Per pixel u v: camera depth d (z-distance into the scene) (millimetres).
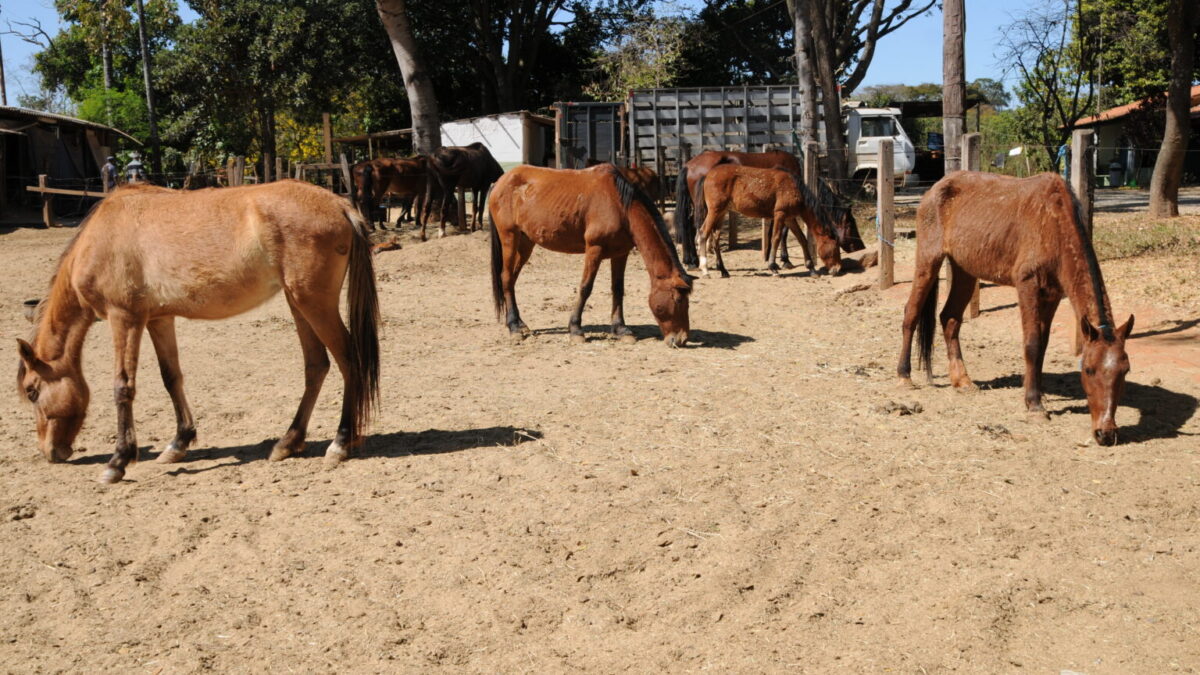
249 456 5973
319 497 5199
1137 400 6559
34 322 5902
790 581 4121
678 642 3693
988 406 6688
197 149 36094
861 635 3699
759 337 9555
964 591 3969
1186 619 3705
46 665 3574
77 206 27812
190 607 3996
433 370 8289
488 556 4418
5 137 26422
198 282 5480
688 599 4004
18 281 14711
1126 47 34438
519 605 3975
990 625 3713
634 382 7664
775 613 3879
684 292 8883
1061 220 6004
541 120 27250
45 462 5910
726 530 4641
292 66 32906
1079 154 8109
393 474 5555
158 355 5871
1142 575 4062
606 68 35750
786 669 3486
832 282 13086
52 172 28156
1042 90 36438
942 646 3598
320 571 4309
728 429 6273
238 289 5527
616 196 9008
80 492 5344
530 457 5797
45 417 5746
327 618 3900
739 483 5277
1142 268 10977
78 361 5848
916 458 5605
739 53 38250
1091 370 5711
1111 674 3377
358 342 5680
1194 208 18609
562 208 9117
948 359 7523
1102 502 4844
